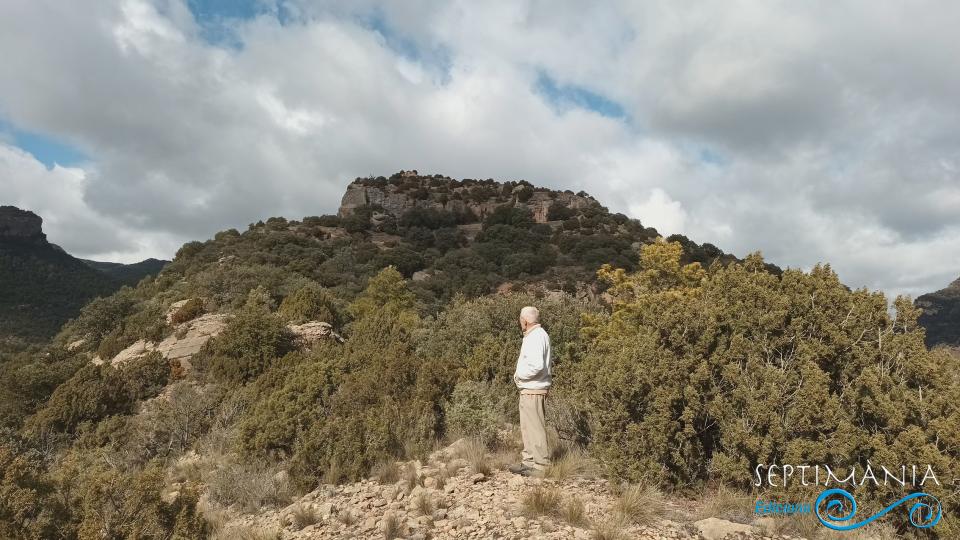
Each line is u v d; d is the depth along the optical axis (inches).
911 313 184.5
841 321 189.2
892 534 145.5
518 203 3351.4
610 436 188.9
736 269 231.6
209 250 2017.7
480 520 155.9
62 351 1048.8
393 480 234.7
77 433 546.6
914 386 177.3
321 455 265.1
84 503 170.1
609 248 2340.1
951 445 149.7
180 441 446.6
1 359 1344.7
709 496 171.9
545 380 204.7
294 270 1723.7
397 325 732.0
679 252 644.7
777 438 163.9
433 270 2202.3
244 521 226.8
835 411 163.8
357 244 2418.8
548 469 194.2
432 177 3944.4
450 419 288.8
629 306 605.3
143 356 736.3
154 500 177.9
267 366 671.1
